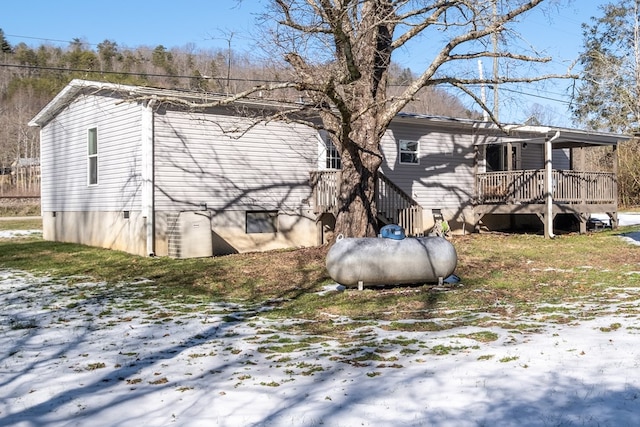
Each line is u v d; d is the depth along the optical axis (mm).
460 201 23453
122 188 17672
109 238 18500
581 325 8336
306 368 6531
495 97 24109
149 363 6945
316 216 19219
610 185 24125
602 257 16500
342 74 13547
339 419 4863
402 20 14008
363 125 15859
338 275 11664
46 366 6871
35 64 82625
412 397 5344
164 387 5965
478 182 23547
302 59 14461
